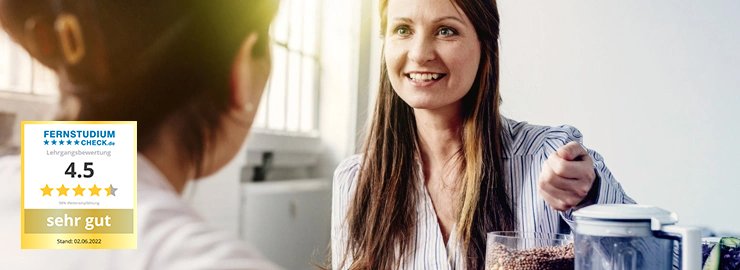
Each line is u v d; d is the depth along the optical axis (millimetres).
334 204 1164
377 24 1904
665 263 608
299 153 1792
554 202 793
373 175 1065
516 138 1048
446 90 987
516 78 1932
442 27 985
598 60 1882
